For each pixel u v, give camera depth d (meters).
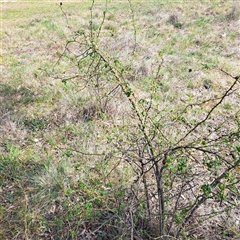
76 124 4.27
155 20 8.68
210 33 7.24
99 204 2.91
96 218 2.84
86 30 8.31
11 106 4.88
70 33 8.21
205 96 4.78
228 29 7.40
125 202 2.79
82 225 2.82
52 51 7.16
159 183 2.27
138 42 6.86
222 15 8.16
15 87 5.43
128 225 2.51
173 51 6.47
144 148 2.28
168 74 5.44
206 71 5.51
